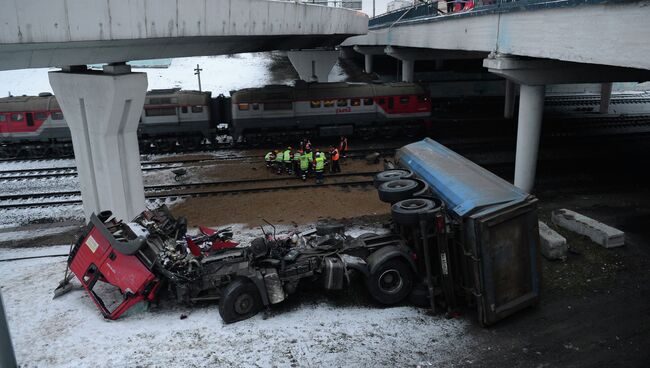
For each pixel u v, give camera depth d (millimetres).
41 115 26609
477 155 25422
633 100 38438
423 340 10023
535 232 10445
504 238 10109
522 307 10641
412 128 29812
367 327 10523
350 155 26016
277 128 28797
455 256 10680
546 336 10055
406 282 11219
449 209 10789
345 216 18062
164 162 26078
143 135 27938
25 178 23453
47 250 15500
